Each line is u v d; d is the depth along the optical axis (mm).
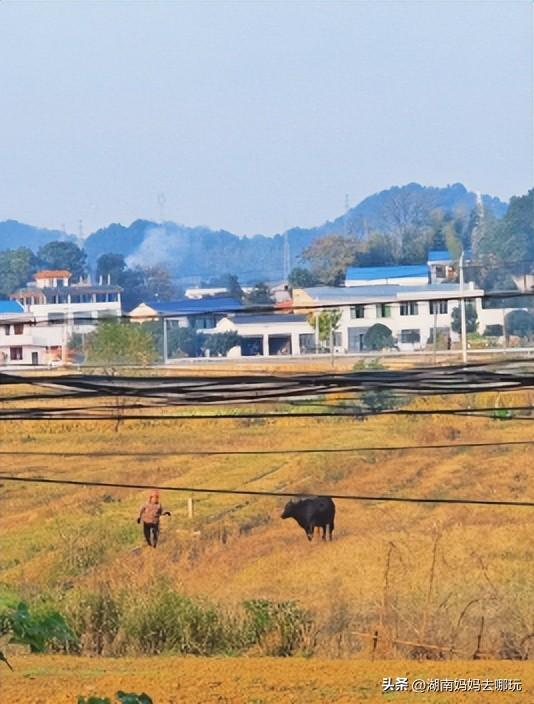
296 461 126312
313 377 29891
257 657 47000
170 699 38344
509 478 107625
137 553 78000
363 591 59375
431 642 47812
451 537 75375
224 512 96438
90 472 125062
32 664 44719
